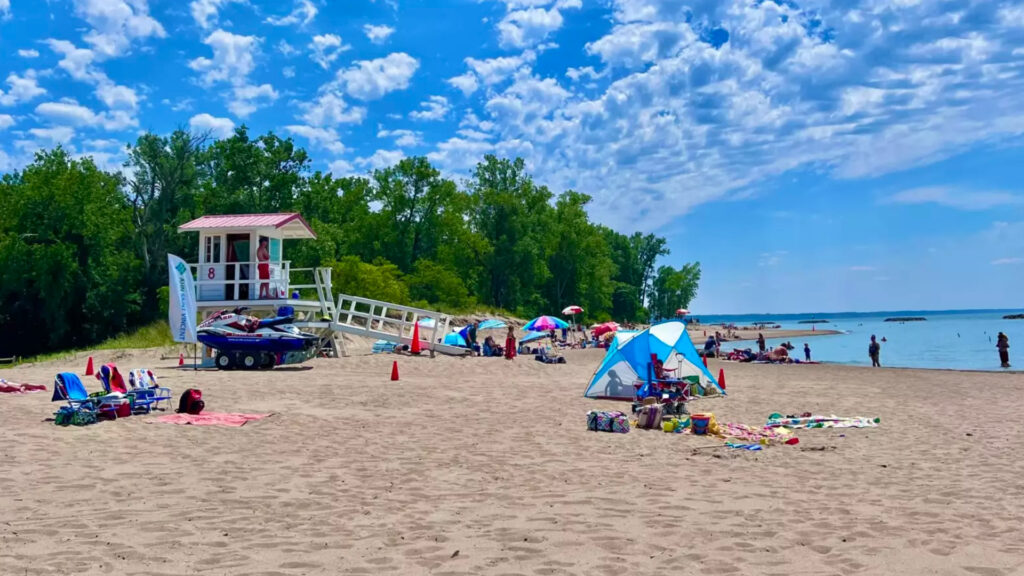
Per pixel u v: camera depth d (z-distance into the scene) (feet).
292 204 180.65
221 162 190.90
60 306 154.30
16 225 158.92
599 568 16.84
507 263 251.19
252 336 73.05
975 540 19.45
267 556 17.53
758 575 16.42
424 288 214.69
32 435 33.96
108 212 163.84
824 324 506.48
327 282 93.45
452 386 63.21
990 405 55.31
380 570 16.56
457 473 28.30
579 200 297.74
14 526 19.77
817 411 50.98
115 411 39.19
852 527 20.71
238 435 35.68
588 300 302.66
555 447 34.58
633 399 54.70
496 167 275.39
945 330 314.76
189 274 62.54
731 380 78.79
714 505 23.36
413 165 232.12
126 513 21.42
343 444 34.24
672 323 61.11
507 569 16.70
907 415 48.93
